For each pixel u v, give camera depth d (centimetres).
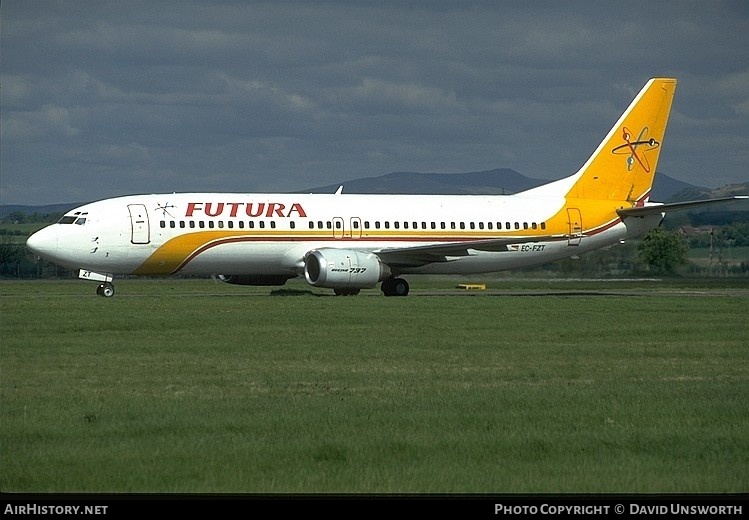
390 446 5838
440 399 7400
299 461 5519
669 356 10269
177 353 10206
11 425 6334
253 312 15388
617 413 6856
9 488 5028
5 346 10712
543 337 12081
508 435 6141
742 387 8088
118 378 8462
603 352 10588
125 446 5800
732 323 14175
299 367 9231
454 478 5219
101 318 14150
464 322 14062
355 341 11438
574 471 5372
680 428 6388
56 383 8162
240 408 6981
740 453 5750
